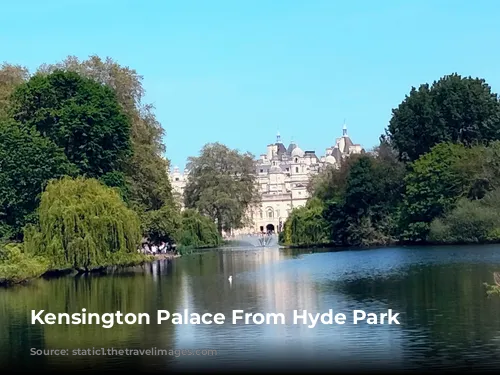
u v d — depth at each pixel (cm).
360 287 5081
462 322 3644
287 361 3027
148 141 8581
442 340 3291
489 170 9781
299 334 3491
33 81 7338
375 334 3453
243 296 4728
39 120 7175
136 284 5556
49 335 3578
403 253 8388
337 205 10994
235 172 14200
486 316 3769
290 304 4338
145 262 7669
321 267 6900
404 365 2930
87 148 7188
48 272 6338
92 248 6284
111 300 4628
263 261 8044
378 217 10650
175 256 9319
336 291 4891
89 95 7338
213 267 7269
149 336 3503
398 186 10675
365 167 10688
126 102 8438
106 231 6384
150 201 8600
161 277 6128
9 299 4775
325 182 12238
